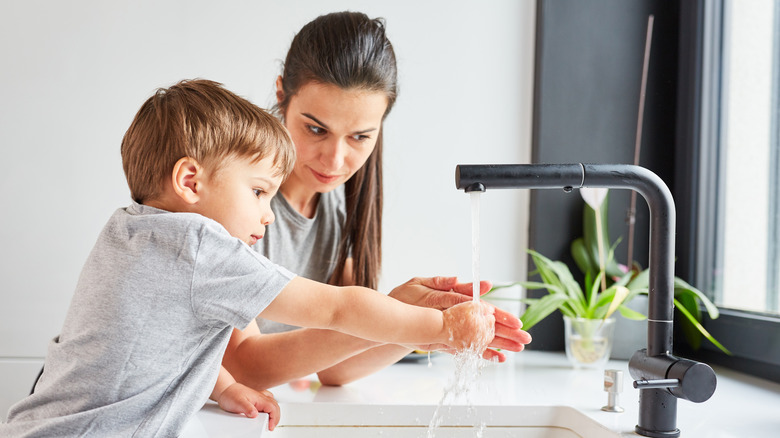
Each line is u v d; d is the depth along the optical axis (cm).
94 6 147
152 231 80
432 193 158
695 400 76
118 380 79
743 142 136
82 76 147
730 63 142
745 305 133
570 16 157
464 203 158
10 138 145
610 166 80
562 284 138
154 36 149
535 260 144
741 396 108
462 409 98
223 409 94
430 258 158
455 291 101
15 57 145
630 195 159
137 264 79
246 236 91
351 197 129
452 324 85
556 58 157
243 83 152
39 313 146
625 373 127
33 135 146
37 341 146
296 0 153
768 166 127
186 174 86
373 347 106
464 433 98
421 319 85
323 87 110
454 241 158
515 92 159
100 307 79
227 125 87
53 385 81
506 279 159
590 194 142
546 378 122
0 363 144
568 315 136
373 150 128
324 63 109
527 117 159
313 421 98
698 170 149
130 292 79
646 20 159
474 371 87
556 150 157
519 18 159
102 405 79
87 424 77
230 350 105
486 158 159
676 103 158
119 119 148
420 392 109
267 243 123
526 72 160
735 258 137
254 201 91
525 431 99
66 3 146
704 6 149
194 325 81
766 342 120
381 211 132
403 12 156
